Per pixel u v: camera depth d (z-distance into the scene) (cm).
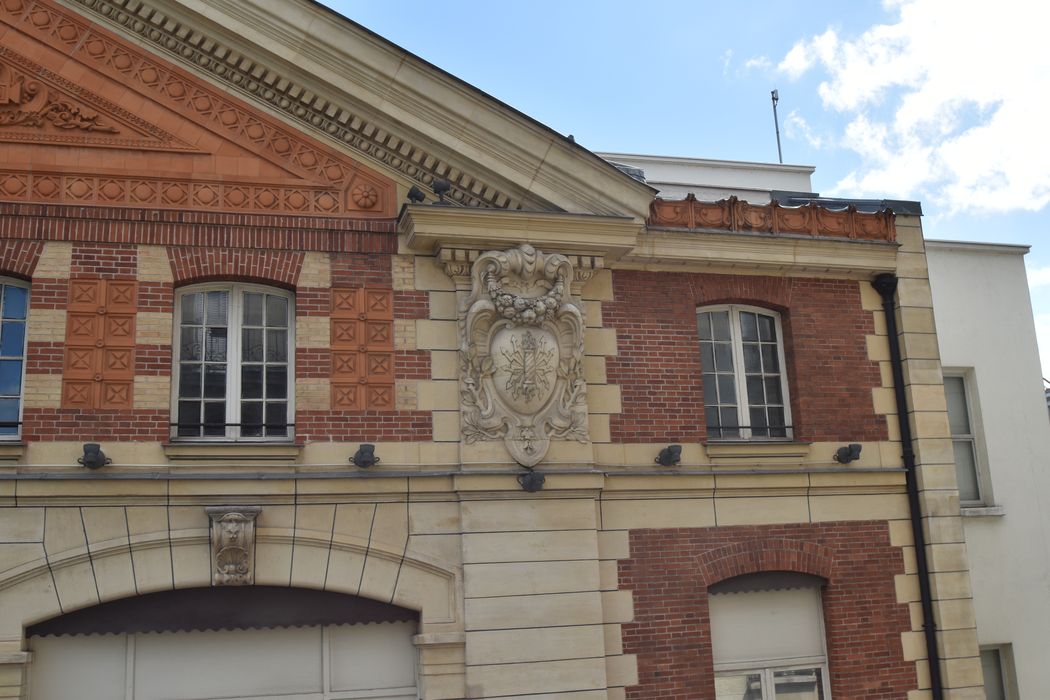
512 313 1147
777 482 1263
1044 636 1486
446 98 1197
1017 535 1512
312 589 1068
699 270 1303
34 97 1108
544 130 1216
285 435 1118
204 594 1041
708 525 1226
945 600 1289
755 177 1764
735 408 1312
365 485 1090
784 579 1259
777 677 1243
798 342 1331
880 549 1298
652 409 1234
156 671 1027
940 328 1555
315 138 1181
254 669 1055
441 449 1128
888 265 1380
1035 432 1575
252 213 1141
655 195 1257
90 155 1107
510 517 1121
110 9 1138
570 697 1095
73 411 1033
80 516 1008
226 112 1159
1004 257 1631
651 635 1170
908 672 1273
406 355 1146
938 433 1348
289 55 1159
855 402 1338
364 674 1083
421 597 1088
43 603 984
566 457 1152
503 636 1090
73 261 1072
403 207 1152
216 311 1133
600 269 1242
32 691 987
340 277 1151
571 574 1126
